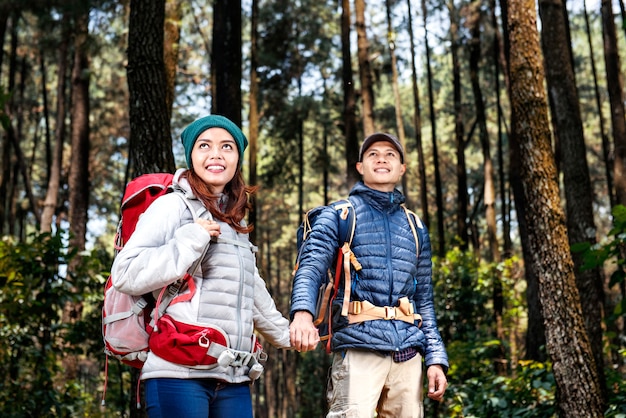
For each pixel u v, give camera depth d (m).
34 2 13.34
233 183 2.86
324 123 24.41
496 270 14.74
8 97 6.97
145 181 2.79
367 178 3.97
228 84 10.59
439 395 3.85
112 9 13.95
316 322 3.78
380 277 3.77
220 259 2.70
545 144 6.33
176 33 9.84
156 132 6.61
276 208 37.28
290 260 40.50
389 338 3.70
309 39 23.08
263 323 3.01
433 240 19.38
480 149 29.11
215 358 2.60
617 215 5.99
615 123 12.96
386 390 3.83
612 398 6.95
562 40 8.94
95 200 27.59
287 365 32.25
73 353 9.65
